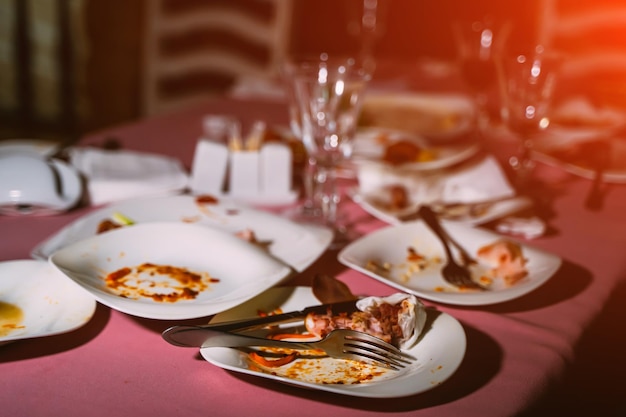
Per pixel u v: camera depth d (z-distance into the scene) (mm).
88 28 3164
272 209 1180
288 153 1204
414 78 2139
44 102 4410
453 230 1034
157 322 826
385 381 708
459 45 1554
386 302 803
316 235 1009
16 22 4254
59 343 781
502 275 971
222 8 2738
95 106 3211
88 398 704
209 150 1198
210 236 932
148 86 2764
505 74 1271
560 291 949
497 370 772
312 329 796
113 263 891
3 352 760
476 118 1562
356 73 1044
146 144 1454
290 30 2734
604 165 1407
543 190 1305
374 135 1452
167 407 696
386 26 2859
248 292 834
